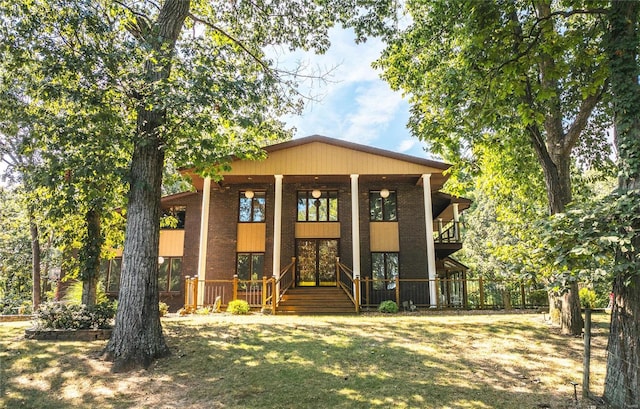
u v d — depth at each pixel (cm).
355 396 545
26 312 1808
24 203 1172
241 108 890
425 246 1636
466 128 849
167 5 870
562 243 464
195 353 731
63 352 702
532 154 1162
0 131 1001
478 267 2716
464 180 1284
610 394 496
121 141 775
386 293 1591
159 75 788
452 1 760
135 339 675
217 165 967
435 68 1054
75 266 1121
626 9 536
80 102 739
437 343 826
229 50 1220
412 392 559
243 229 1683
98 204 933
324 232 1683
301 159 1556
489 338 866
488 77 720
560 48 665
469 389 570
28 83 880
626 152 491
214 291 1603
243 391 562
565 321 903
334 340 845
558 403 515
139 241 721
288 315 1258
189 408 507
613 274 446
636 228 440
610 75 544
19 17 786
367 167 1551
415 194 1683
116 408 509
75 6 757
